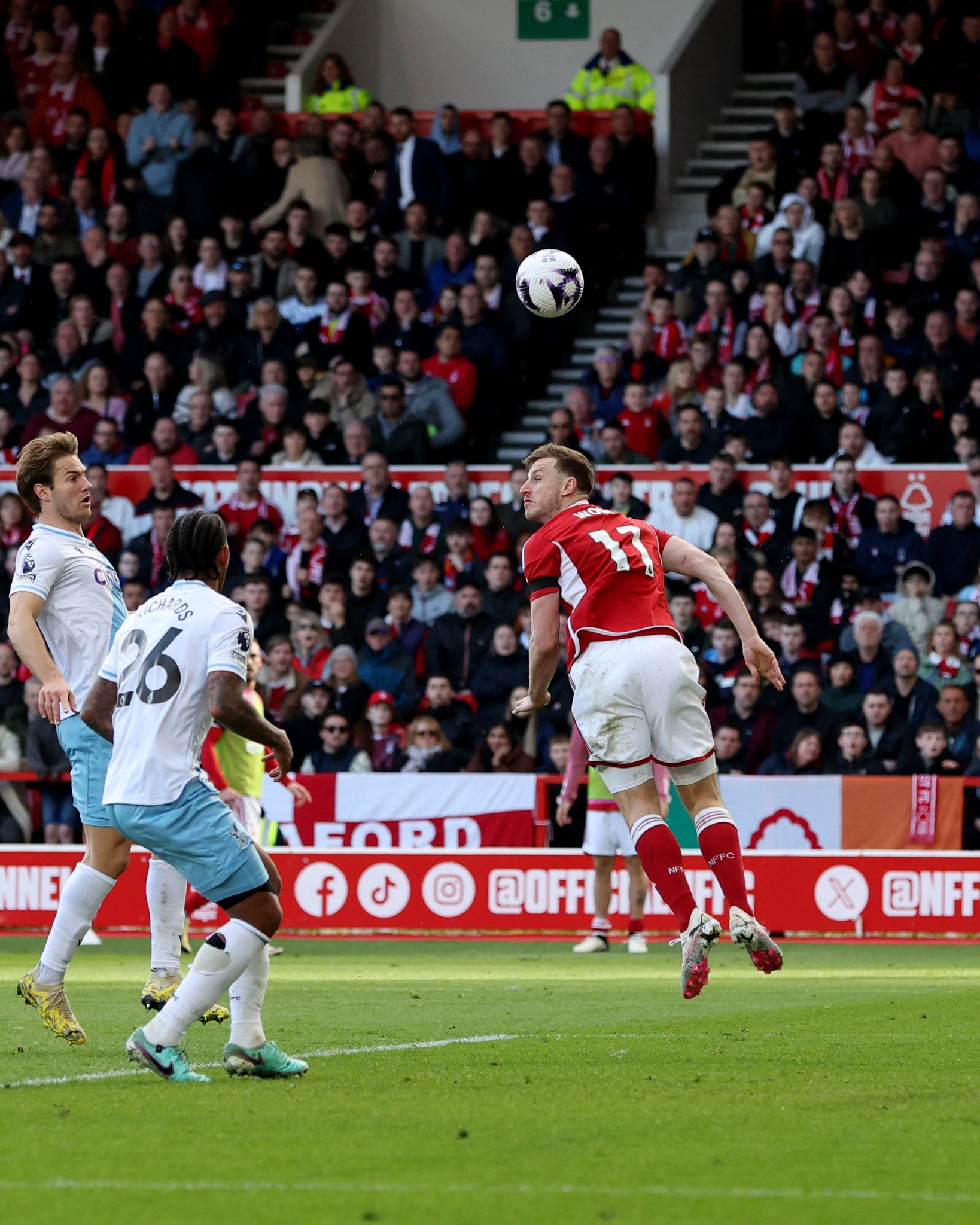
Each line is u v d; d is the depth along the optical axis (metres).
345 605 50.94
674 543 21.72
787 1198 12.04
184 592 17.81
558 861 43.94
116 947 40.94
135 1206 11.77
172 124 70.38
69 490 21.45
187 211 67.62
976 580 50.84
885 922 43.12
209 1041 21.56
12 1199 12.00
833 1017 24.64
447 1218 11.41
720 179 74.00
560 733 46.28
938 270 59.88
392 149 68.44
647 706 20.47
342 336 61.56
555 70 78.69
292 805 45.41
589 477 21.81
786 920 43.28
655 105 72.38
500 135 67.62
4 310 64.62
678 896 20.05
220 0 75.81
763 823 43.88
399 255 64.69
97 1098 16.31
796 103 70.75
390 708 47.31
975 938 43.00
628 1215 11.50
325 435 56.91
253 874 17.42
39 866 44.31
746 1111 15.75
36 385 61.06
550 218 64.25
